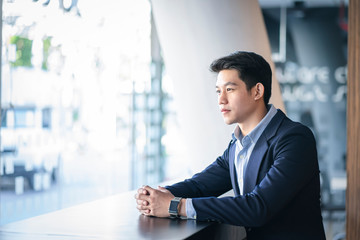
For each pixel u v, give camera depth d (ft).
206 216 5.68
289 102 30.40
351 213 7.33
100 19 17.37
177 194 6.51
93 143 17.67
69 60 16.47
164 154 21.42
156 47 20.58
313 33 30.12
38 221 5.63
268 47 11.33
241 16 10.75
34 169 15.93
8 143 14.99
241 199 5.63
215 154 11.30
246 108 6.09
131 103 19.13
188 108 11.50
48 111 16.10
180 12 11.04
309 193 5.95
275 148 5.93
